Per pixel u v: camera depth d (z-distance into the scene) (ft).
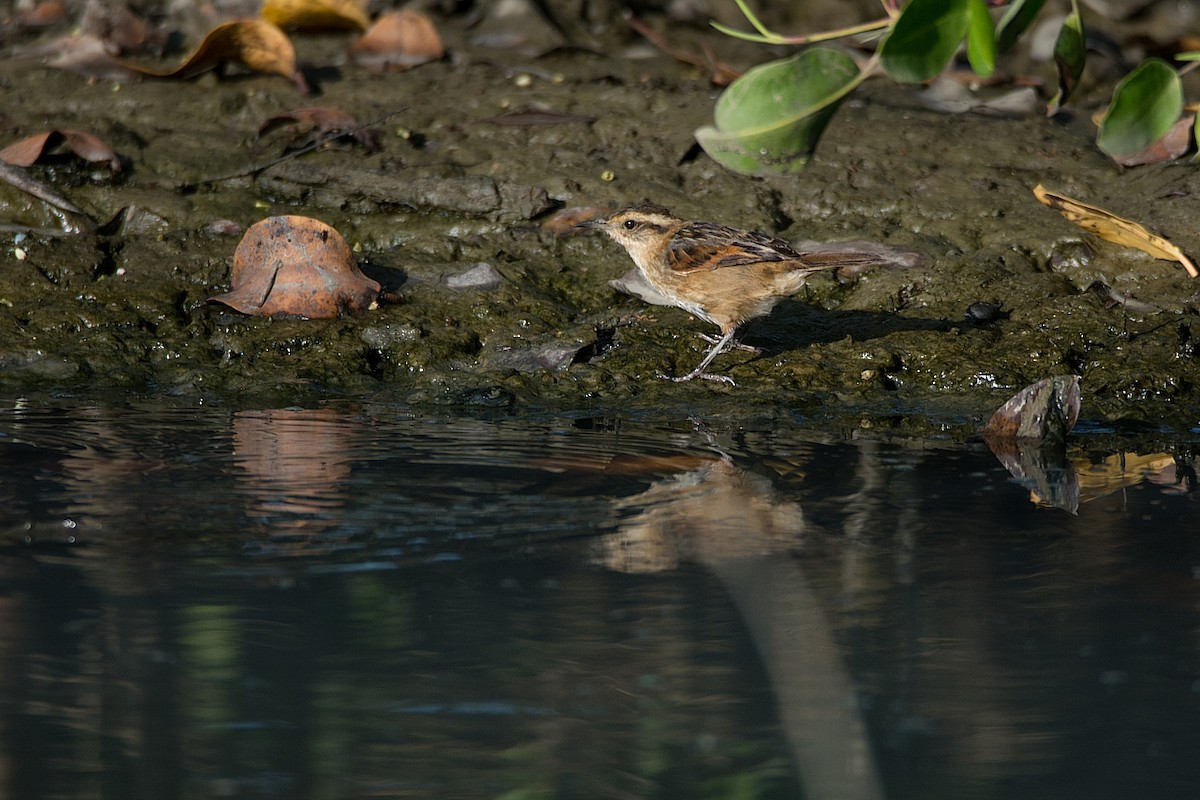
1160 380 39.47
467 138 53.16
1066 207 44.19
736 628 22.52
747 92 15.39
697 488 29.91
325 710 19.80
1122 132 16.85
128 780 17.83
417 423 35.60
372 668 21.09
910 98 58.80
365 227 48.06
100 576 24.22
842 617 23.13
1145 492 30.32
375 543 26.04
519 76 59.41
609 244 47.83
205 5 63.41
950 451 33.96
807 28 65.87
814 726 19.34
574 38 64.39
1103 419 37.42
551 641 22.03
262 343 41.16
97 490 28.76
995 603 23.70
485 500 28.63
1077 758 18.57
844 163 51.57
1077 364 40.98
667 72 61.16
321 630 22.31
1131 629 22.65
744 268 41.06
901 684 20.83
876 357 41.29
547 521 27.45
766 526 27.53
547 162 51.31
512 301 44.19
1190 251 45.93
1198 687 20.65
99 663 21.02
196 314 42.47
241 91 55.88
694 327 43.96
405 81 58.18
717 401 38.81
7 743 18.69
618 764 18.43
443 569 24.82
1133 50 63.26
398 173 49.93
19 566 24.49
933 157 52.42
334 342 41.19
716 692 20.52
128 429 33.78
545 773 18.20
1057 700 20.21
